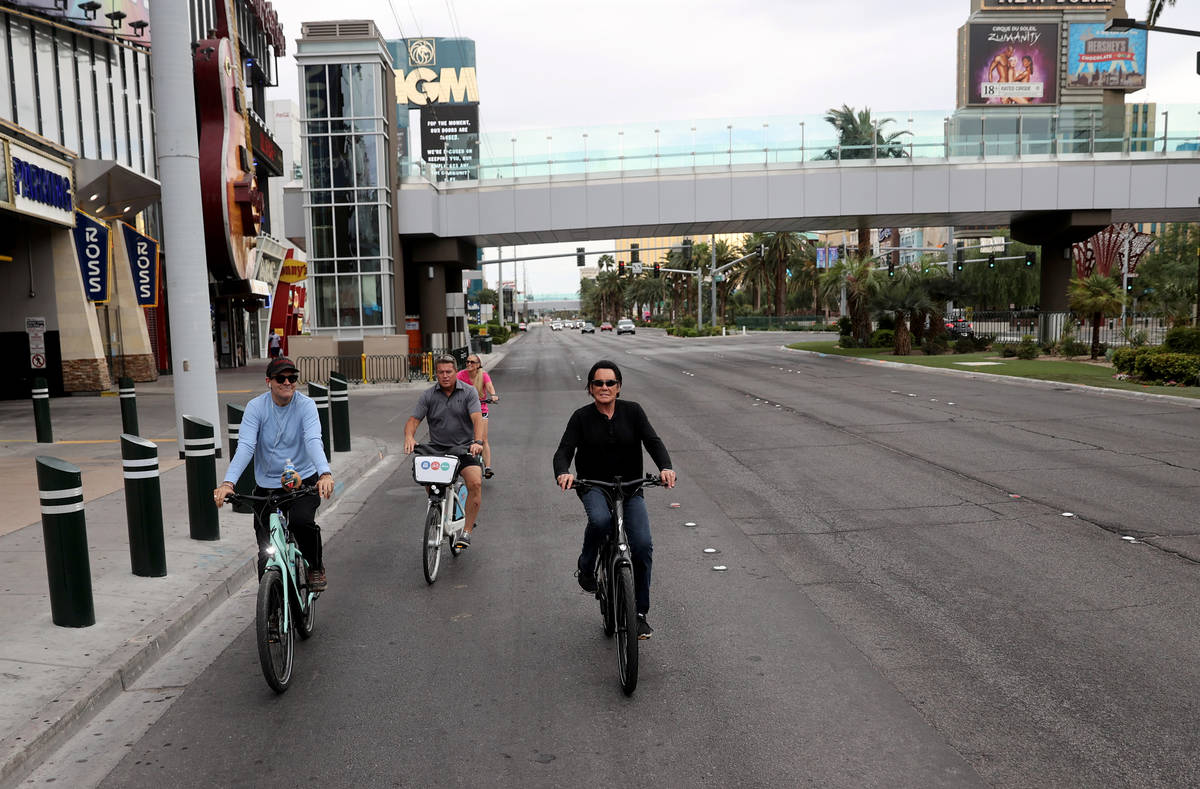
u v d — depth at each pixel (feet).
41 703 14.53
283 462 18.07
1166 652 16.75
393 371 97.71
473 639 18.45
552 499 33.17
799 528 27.58
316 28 100.99
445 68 312.50
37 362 65.26
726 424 53.98
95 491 33.88
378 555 25.62
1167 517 27.68
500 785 12.46
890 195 108.17
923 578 21.97
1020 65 378.32
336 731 14.28
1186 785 12.04
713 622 19.12
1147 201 108.58
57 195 77.41
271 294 170.30
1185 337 70.59
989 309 243.60
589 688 15.80
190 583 21.50
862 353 123.44
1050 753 13.01
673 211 108.37
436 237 111.55
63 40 92.58
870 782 12.32
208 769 13.10
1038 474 35.35
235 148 92.73
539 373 112.16
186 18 38.60
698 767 12.86
